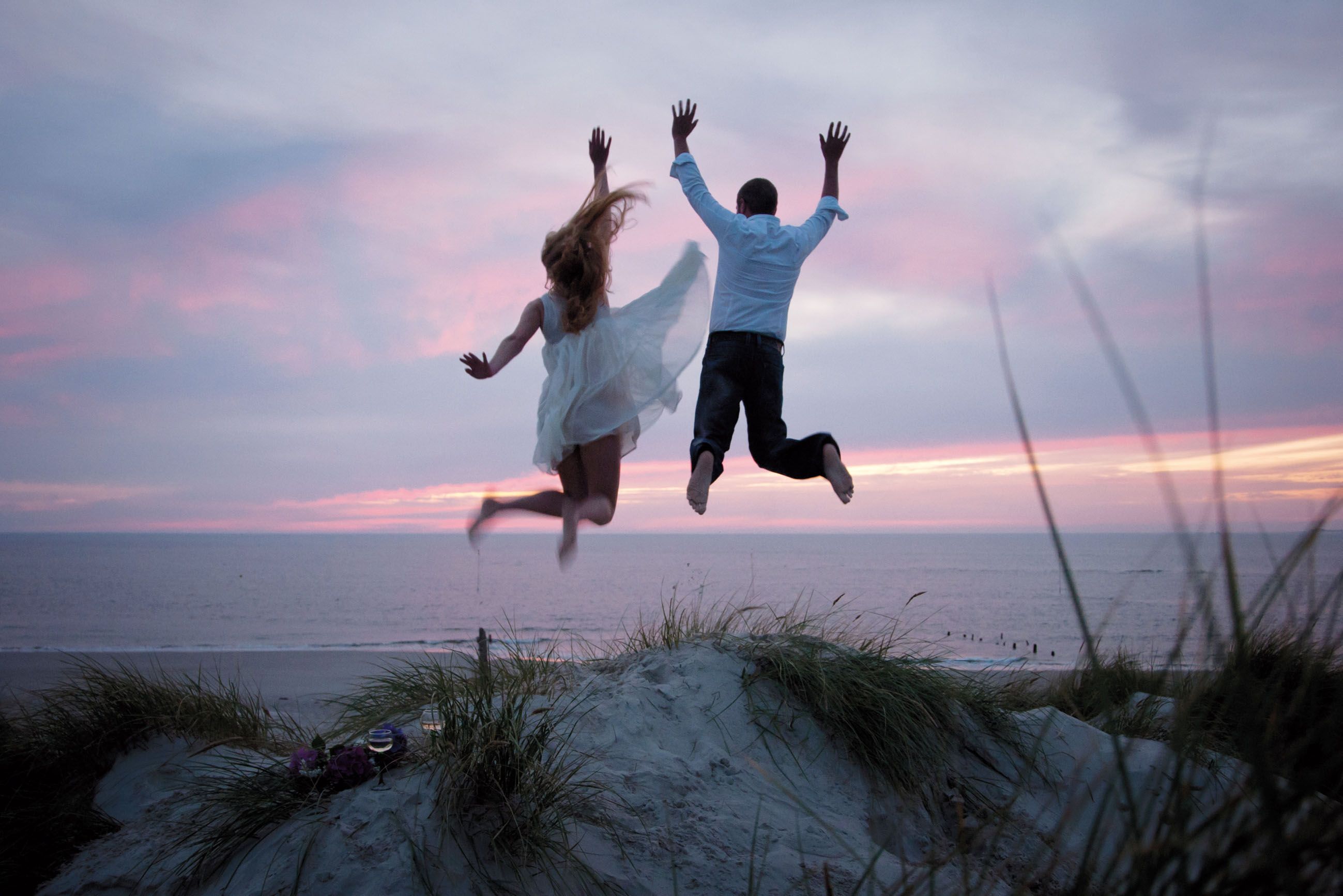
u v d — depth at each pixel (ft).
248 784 12.94
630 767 13.10
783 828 12.21
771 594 166.40
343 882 10.41
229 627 116.16
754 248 14.46
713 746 13.92
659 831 11.76
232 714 18.43
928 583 210.59
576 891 10.54
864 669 15.38
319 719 22.63
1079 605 5.22
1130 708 16.11
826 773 13.74
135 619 126.93
